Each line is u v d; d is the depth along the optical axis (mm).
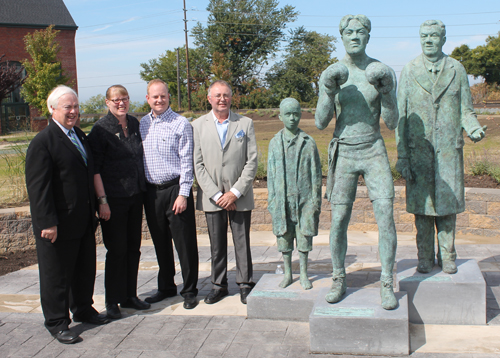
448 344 3502
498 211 6867
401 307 3549
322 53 62938
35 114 35875
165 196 4551
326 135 23594
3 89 29469
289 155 4137
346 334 3451
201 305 4609
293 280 4484
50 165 3887
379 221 3613
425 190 4039
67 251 4000
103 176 4410
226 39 61656
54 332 3936
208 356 3508
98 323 4223
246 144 4668
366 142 3645
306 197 4141
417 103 4027
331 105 3623
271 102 58312
